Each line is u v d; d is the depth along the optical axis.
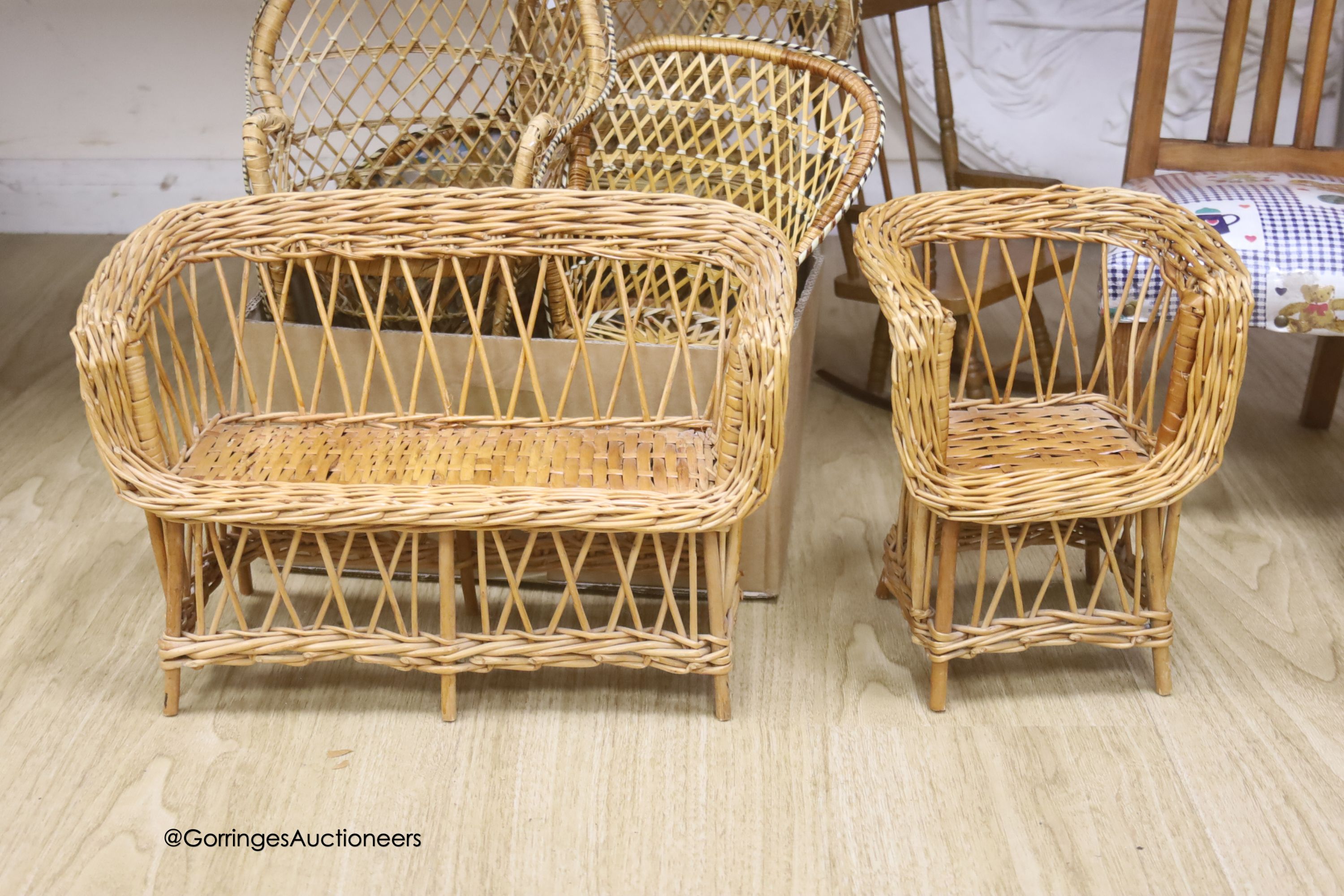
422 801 1.34
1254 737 1.43
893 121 3.06
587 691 1.52
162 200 3.15
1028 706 1.49
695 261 1.41
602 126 1.94
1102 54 2.86
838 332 2.65
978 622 1.45
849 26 2.00
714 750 1.42
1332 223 1.64
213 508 1.30
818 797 1.34
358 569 1.71
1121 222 1.50
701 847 1.28
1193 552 1.82
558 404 1.61
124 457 1.32
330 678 1.54
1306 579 1.75
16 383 2.34
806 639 1.63
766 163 1.89
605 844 1.28
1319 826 1.30
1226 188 1.76
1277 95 1.97
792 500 1.81
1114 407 1.58
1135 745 1.42
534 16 1.85
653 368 1.57
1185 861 1.25
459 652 1.41
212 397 2.26
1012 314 2.66
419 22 2.74
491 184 1.93
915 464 1.32
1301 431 2.18
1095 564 1.72
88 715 1.46
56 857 1.26
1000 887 1.23
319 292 1.56
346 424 1.51
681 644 1.43
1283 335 2.59
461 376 1.61
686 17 2.23
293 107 2.86
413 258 1.42
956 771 1.38
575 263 1.79
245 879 1.24
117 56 2.98
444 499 1.30
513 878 1.24
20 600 1.69
